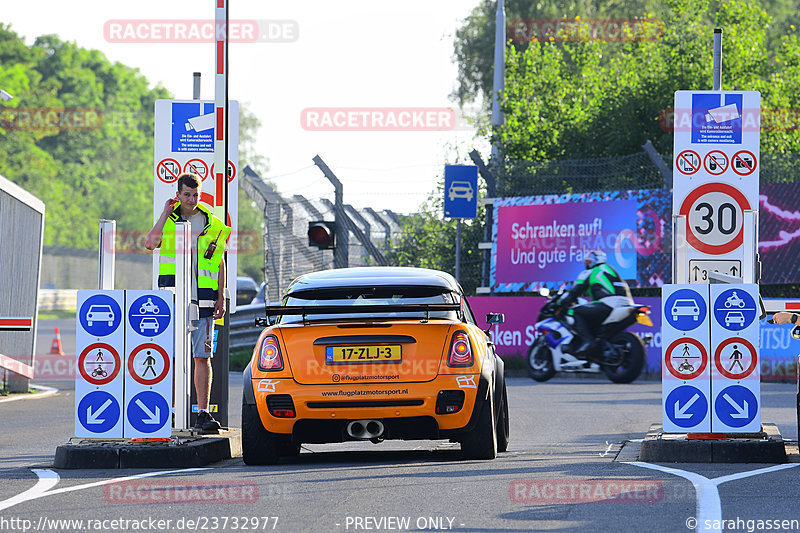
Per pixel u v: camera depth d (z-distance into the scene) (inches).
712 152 1883.6
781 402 2463.1
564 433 1863.9
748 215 1535.4
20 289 2839.6
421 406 1397.6
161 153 1793.8
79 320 1425.9
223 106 1750.7
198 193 1509.6
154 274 1670.8
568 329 3169.3
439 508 1067.3
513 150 4227.4
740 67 4202.8
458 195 3649.1
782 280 3218.5
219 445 1498.5
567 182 3892.7
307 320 1461.6
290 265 3786.9
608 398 2581.2
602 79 4429.1
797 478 1232.8
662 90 4087.1
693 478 1236.5
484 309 3575.3
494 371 1518.2
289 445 1576.0
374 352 1407.5
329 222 2925.7
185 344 1505.9
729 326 1400.1
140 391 1423.5
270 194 3853.3
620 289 3147.1
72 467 1401.3
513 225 3663.9
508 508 1063.0
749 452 1378.0
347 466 1406.3
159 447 1407.5
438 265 3846.0
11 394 2834.6
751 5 4505.4
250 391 1429.6
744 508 1048.8
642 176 3757.4
